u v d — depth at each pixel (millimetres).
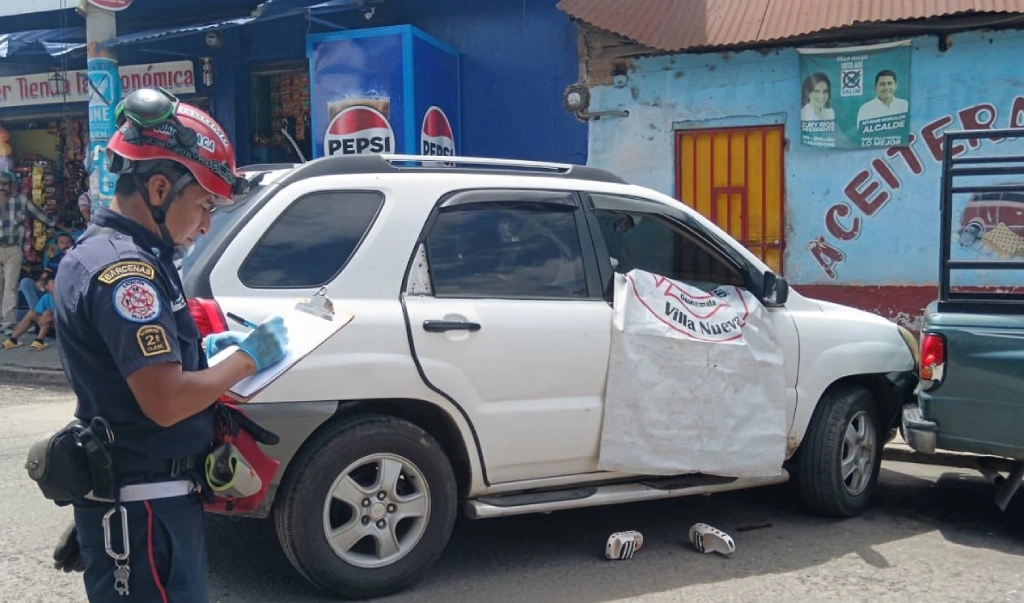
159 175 2311
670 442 4785
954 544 5148
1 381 10281
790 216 9406
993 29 8609
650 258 5066
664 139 9820
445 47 10664
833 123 9156
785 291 5160
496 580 4520
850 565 4793
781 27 9078
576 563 4773
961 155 8852
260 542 4973
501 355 4422
